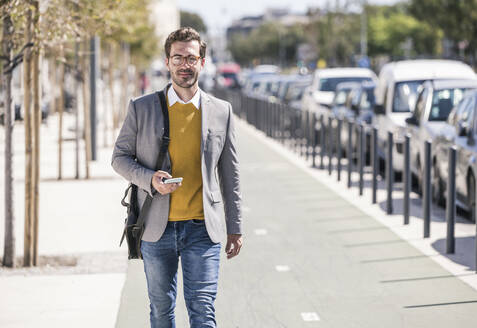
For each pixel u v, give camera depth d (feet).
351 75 78.43
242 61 577.02
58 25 27.27
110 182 48.21
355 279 25.68
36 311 22.35
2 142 74.43
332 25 262.47
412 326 20.94
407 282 25.21
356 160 62.44
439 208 39.91
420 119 44.39
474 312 22.06
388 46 296.51
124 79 94.43
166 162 15.43
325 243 31.22
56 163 58.13
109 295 23.91
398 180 50.60
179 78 15.33
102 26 30.94
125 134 15.53
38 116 27.58
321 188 46.88
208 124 15.53
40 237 32.30
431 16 161.27
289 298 23.65
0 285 25.08
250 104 108.47
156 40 117.50
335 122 65.67
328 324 21.24
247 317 21.91
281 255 29.19
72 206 39.65
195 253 15.48
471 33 156.15
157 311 15.92
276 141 81.30
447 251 28.96
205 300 15.53
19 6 25.77
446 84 45.06
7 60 27.32
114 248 30.19
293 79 106.93
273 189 46.57
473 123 36.19
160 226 15.30
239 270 27.04
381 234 32.83
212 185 15.60
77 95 49.78
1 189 45.11
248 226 35.01
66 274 26.43
